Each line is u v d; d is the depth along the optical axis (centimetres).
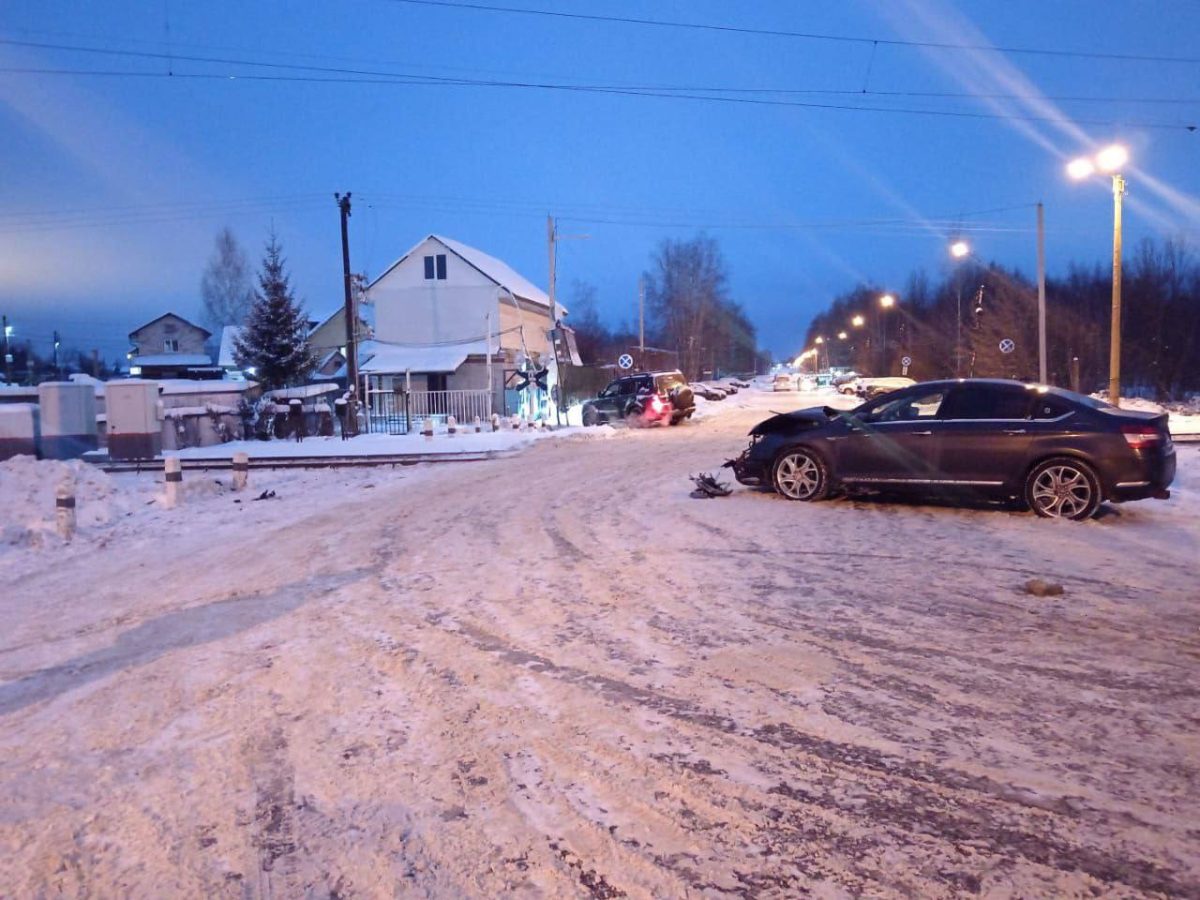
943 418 1146
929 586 788
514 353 4975
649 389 3262
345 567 944
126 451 2327
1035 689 543
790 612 717
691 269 7956
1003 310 5031
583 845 382
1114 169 2322
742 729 494
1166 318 4659
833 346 14375
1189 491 1298
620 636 666
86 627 754
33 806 428
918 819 396
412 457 2209
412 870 368
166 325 7225
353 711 536
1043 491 1083
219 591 859
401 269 4747
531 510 1291
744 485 1394
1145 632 648
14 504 1360
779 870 361
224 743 495
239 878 366
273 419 3164
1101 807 402
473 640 668
